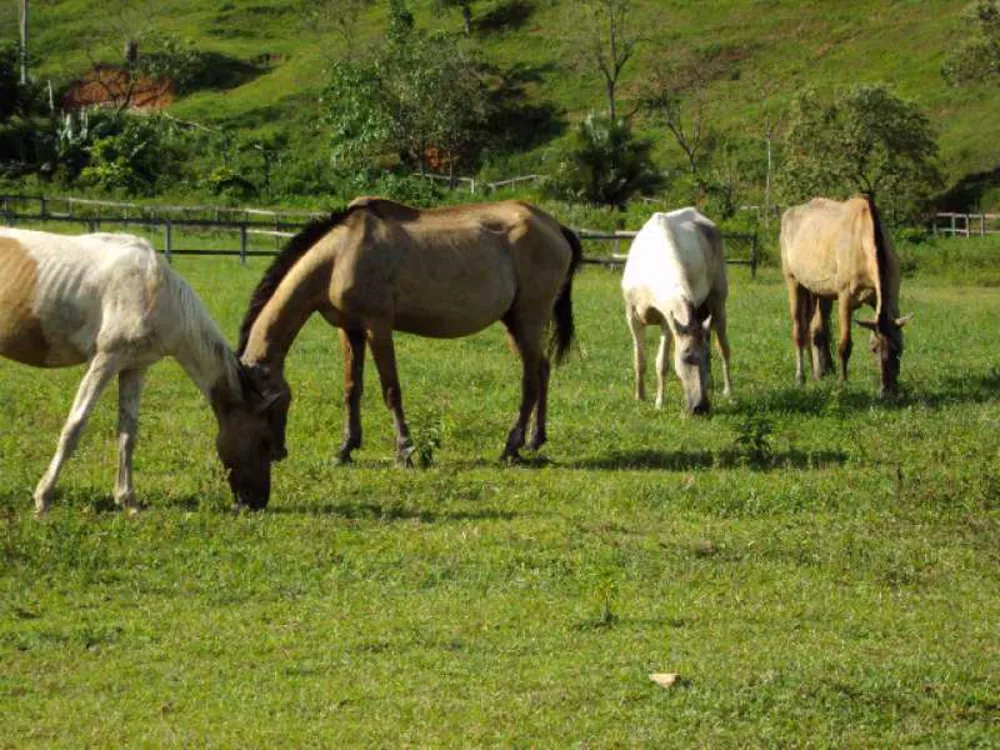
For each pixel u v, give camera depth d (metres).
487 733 7.08
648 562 10.15
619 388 17.64
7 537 9.75
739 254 40.25
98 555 9.64
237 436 11.01
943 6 80.25
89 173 55.94
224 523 10.59
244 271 29.66
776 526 11.31
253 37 94.25
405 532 10.70
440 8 90.06
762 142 67.25
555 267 13.91
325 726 7.14
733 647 8.43
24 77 71.19
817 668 8.03
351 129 65.75
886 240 16.97
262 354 12.64
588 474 12.89
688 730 7.19
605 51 80.31
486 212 13.62
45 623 8.51
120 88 82.50
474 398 16.66
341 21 88.38
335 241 12.72
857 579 9.97
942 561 10.37
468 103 71.69
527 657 8.19
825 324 18.86
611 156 57.59
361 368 13.14
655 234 15.98
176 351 10.76
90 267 10.50
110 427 14.05
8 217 34.34
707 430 14.88
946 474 12.70
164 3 100.56
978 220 58.28
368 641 8.38
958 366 19.94
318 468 12.77
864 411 15.93
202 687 7.66
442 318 13.21
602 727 7.20
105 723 7.12
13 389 15.75
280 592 9.30
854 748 7.06
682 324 15.37
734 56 78.69
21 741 6.90
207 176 57.75
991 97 68.56
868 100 57.03
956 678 7.95
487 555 10.12
